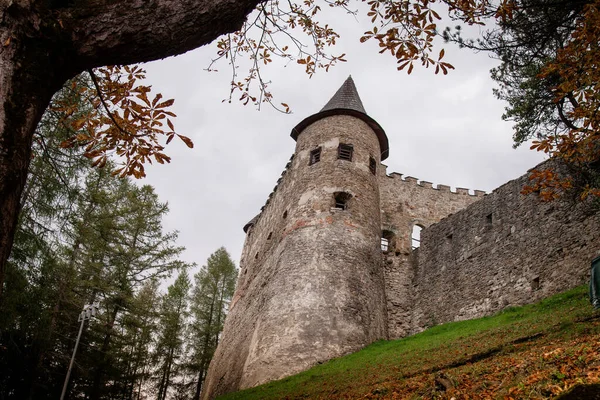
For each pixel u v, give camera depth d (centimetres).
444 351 1258
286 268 2045
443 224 2347
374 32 584
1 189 278
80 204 1362
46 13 321
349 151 2472
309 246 2084
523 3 895
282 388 1441
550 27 920
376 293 2064
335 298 1905
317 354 1730
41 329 1569
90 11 339
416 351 1412
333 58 743
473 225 2116
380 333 1961
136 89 486
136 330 2505
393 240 2677
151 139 495
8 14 305
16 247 1197
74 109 554
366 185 2370
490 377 735
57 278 1595
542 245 1689
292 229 2211
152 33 357
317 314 1839
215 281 3966
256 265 2977
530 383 601
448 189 2967
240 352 2319
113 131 490
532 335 1045
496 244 1928
